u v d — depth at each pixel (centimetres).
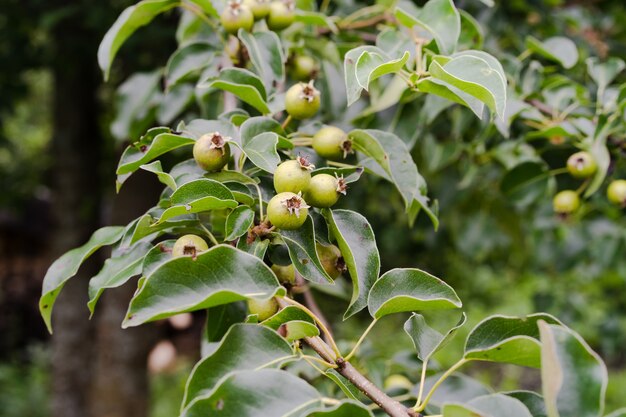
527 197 105
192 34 104
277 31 91
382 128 98
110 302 229
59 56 204
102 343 229
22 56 202
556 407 60
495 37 116
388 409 66
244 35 85
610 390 352
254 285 67
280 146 77
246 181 74
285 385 64
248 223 70
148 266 71
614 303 222
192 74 99
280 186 70
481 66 73
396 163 81
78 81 253
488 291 360
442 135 111
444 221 158
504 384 369
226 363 66
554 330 64
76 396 269
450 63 73
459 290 300
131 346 229
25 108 420
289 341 70
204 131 76
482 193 152
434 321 368
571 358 63
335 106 100
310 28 100
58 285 74
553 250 179
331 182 72
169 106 103
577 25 126
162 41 158
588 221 168
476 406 64
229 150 74
